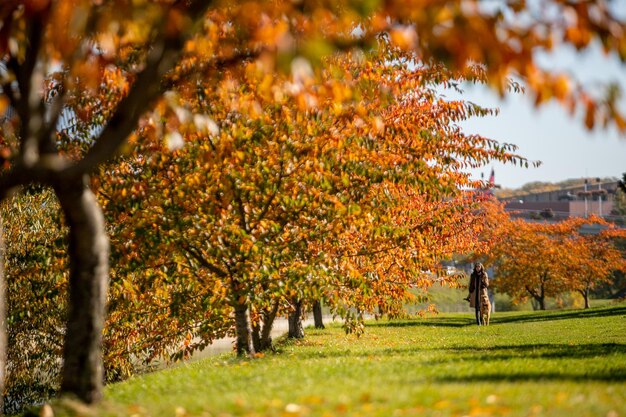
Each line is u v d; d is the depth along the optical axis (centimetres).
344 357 2391
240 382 1745
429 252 3122
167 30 1163
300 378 1723
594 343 3066
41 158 1370
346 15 1161
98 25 1133
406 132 2431
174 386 1823
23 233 3334
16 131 1814
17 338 3453
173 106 1481
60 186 1472
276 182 2359
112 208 2353
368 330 5297
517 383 1524
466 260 9575
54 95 2116
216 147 2167
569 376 1664
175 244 2414
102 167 2341
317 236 2550
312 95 1530
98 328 1573
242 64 1658
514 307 16588
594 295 16088
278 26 1070
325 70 1764
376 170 2383
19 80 1380
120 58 1816
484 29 903
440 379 1608
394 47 2294
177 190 2272
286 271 2520
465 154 2711
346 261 2608
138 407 1485
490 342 3425
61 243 2505
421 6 910
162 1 1277
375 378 1608
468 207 3594
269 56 921
